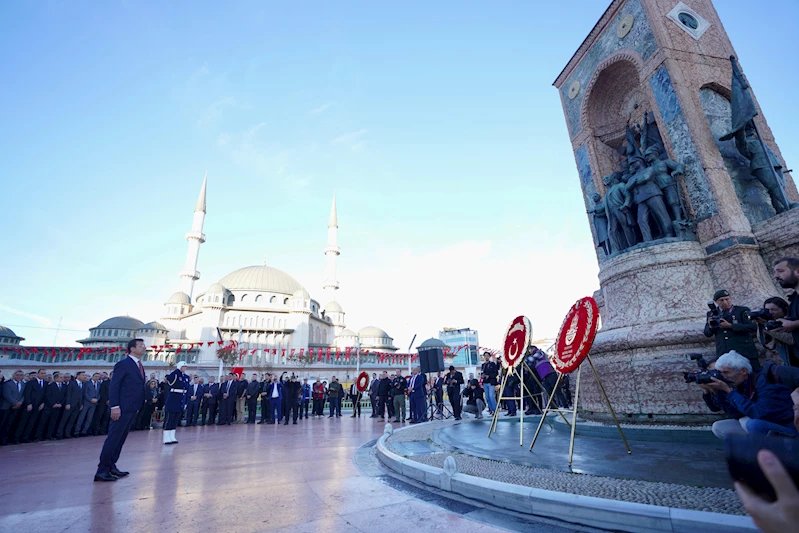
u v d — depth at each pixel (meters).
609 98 9.80
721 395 3.97
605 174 9.50
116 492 4.68
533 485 3.78
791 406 3.27
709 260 6.54
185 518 3.64
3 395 10.48
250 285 70.81
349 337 77.38
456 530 3.15
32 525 3.51
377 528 3.25
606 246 8.79
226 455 7.50
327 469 5.85
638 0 8.29
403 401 14.84
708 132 7.10
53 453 8.52
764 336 4.54
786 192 7.34
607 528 2.95
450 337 82.00
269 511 3.79
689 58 7.69
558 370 5.52
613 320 7.25
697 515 2.62
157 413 18.17
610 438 5.91
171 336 66.50
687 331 5.85
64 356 46.41
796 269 3.72
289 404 16.12
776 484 0.86
